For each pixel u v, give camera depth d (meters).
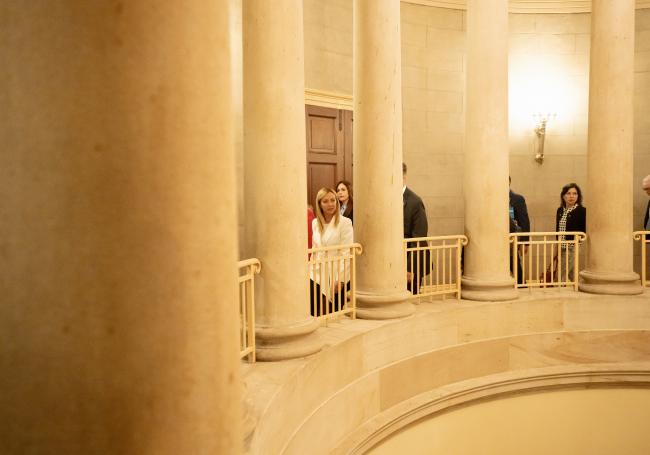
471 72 8.58
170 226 1.36
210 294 1.45
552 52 12.00
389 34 7.04
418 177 11.48
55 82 1.29
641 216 11.84
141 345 1.33
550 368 8.29
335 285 7.20
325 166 10.05
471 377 7.95
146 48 1.33
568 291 9.05
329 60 10.06
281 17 5.35
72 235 1.29
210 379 1.45
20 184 1.29
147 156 1.33
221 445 1.49
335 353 5.77
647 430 8.23
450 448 7.44
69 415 1.30
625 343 8.62
